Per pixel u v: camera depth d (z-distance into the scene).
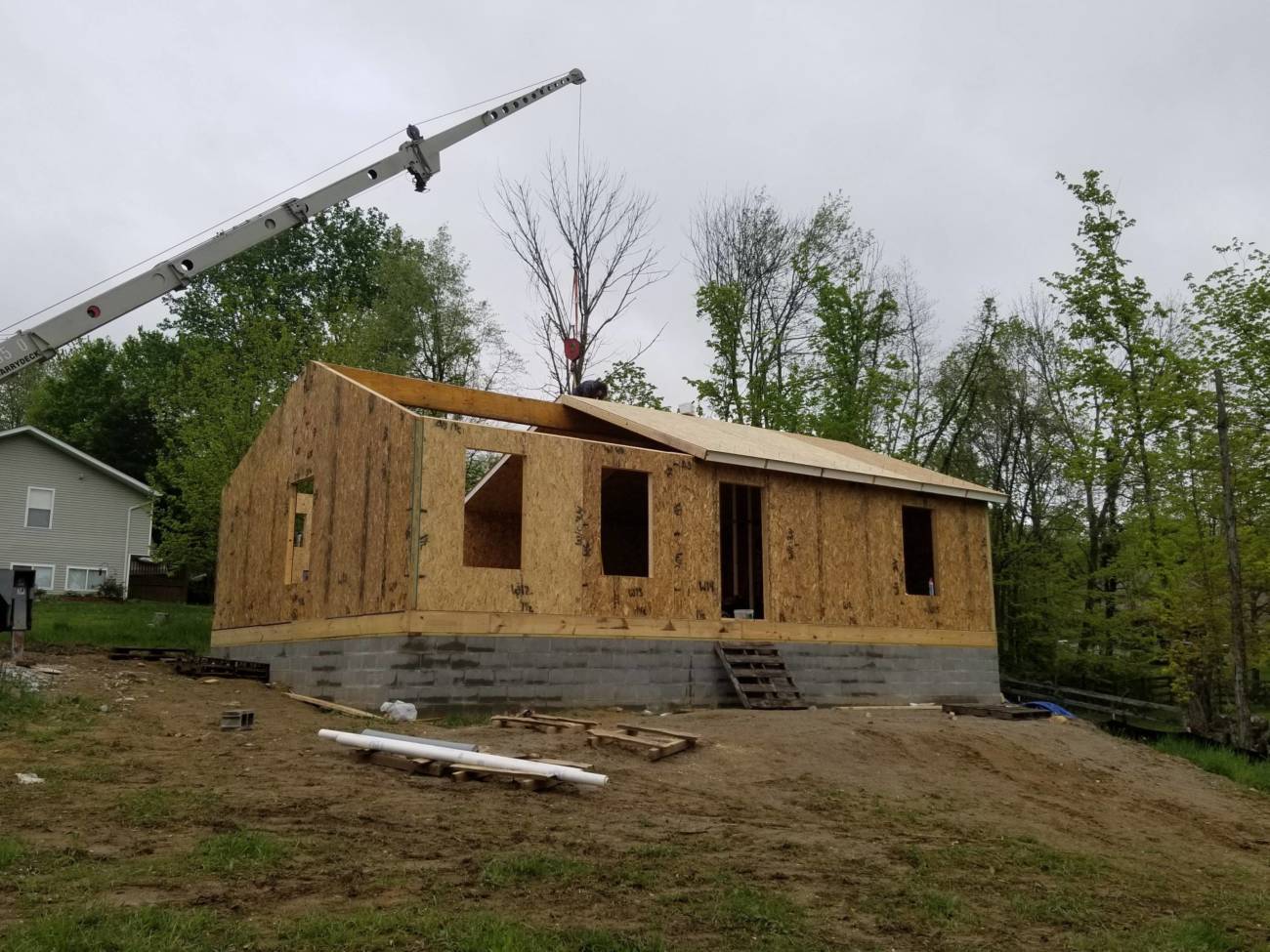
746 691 14.52
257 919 4.98
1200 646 21.42
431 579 12.53
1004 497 19.12
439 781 8.62
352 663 13.42
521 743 10.39
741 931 5.40
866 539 17.27
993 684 18.48
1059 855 8.47
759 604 18.94
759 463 15.67
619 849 6.89
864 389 31.89
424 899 5.45
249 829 6.68
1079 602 29.41
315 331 27.42
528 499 13.45
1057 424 32.31
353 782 8.38
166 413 35.91
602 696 13.69
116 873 5.56
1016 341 33.69
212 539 25.45
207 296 47.59
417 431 12.72
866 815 9.02
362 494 13.88
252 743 9.99
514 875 6.02
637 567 20.86
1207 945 6.37
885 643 17.06
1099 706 27.55
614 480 18.86
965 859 7.82
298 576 17.09
